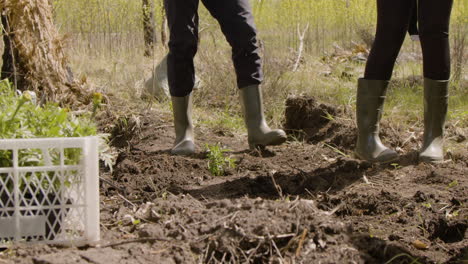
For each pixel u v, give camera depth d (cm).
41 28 536
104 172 376
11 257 220
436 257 254
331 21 1020
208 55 704
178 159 385
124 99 579
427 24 358
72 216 239
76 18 883
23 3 518
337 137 446
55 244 234
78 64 760
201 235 237
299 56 814
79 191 238
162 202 286
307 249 229
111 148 446
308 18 1002
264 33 966
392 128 462
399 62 834
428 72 372
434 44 361
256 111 393
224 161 381
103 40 894
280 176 353
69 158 246
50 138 230
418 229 278
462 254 257
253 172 369
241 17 383
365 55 914
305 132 479
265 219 237
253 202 250
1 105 265
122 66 717
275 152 421
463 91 621
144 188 338
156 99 598
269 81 602
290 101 493
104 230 265
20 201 230
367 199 307
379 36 359
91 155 235
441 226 285
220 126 511
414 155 389
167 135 460
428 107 377
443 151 415
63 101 534
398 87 622
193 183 349
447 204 306
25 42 526
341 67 831
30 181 229
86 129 266
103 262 215
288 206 246
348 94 621
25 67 529
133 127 471
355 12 1012
